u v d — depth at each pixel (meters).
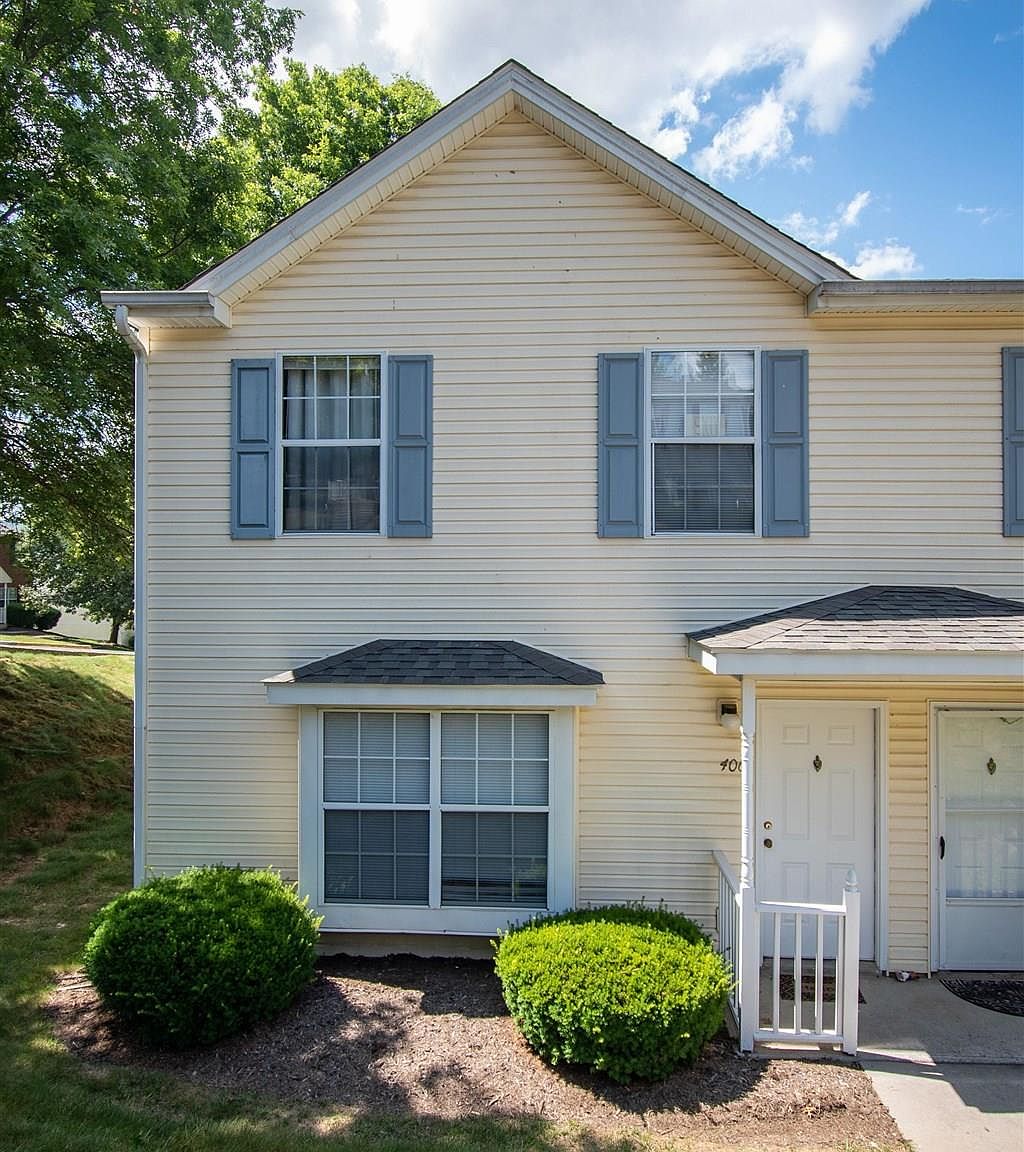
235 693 6.49
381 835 5.96
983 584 6.29
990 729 6.26
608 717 6.33
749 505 6.39
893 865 6.23
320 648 6.50
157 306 6.22
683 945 4.89
